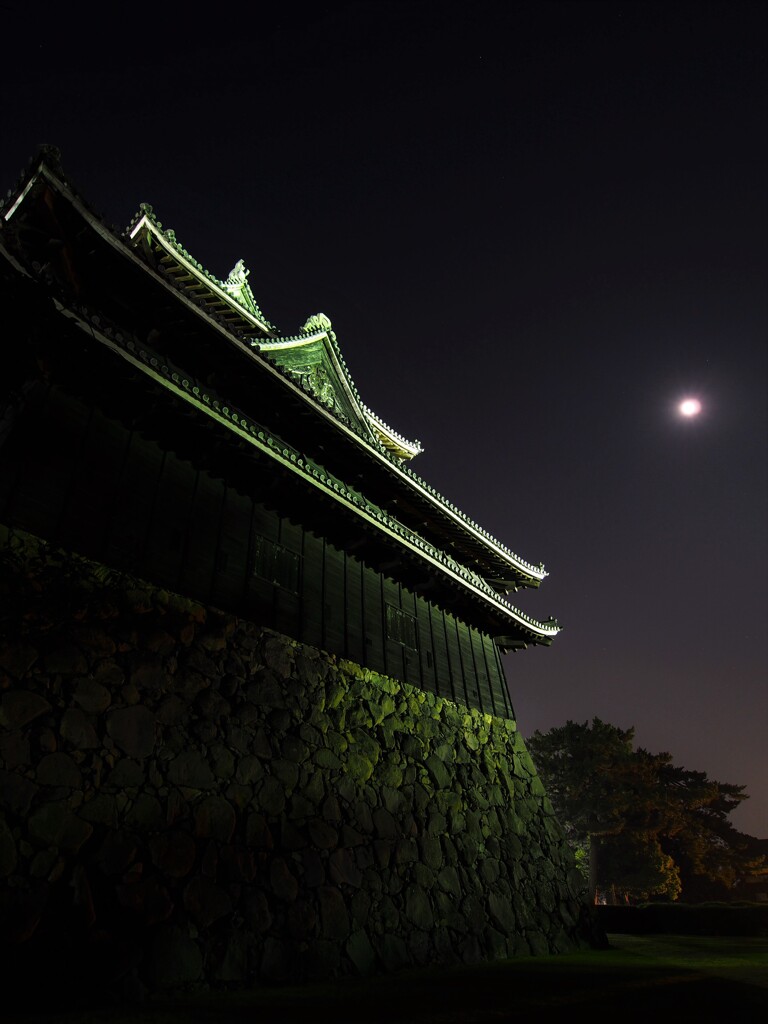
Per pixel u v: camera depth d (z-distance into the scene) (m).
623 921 33.78
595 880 44.81
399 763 16.36
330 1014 8.15
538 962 14.84
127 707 10.86
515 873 18.20
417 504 21.09
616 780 47.50
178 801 10.84
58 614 10.45
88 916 8.95
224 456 14.14
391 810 15.21
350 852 13.43
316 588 16.61
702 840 50.03
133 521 12.43
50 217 11.38
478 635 24.31
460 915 15.21
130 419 12.94
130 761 10.49
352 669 16.55
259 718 13.11
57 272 12.34
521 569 25.64
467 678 21.98
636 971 13.75
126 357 11.34
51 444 11.51
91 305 13.22
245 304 24.23
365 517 16.42
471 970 13.12
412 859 14.94
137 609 11.76
